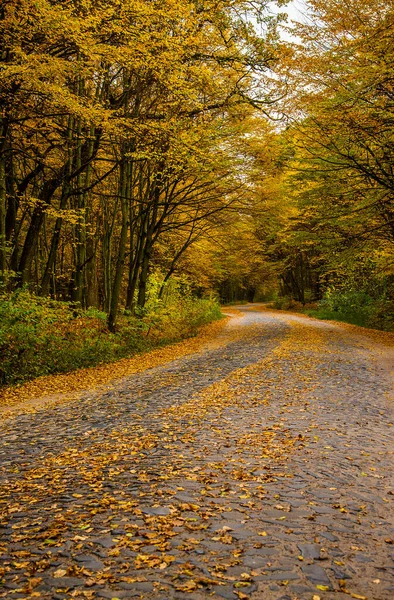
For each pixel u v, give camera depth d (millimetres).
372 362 15102
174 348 21156
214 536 4215
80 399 11078
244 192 21891
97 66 11836
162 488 5402
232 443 7113
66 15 9797
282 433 7562
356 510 4805
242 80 16375
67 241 24234
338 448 6820
